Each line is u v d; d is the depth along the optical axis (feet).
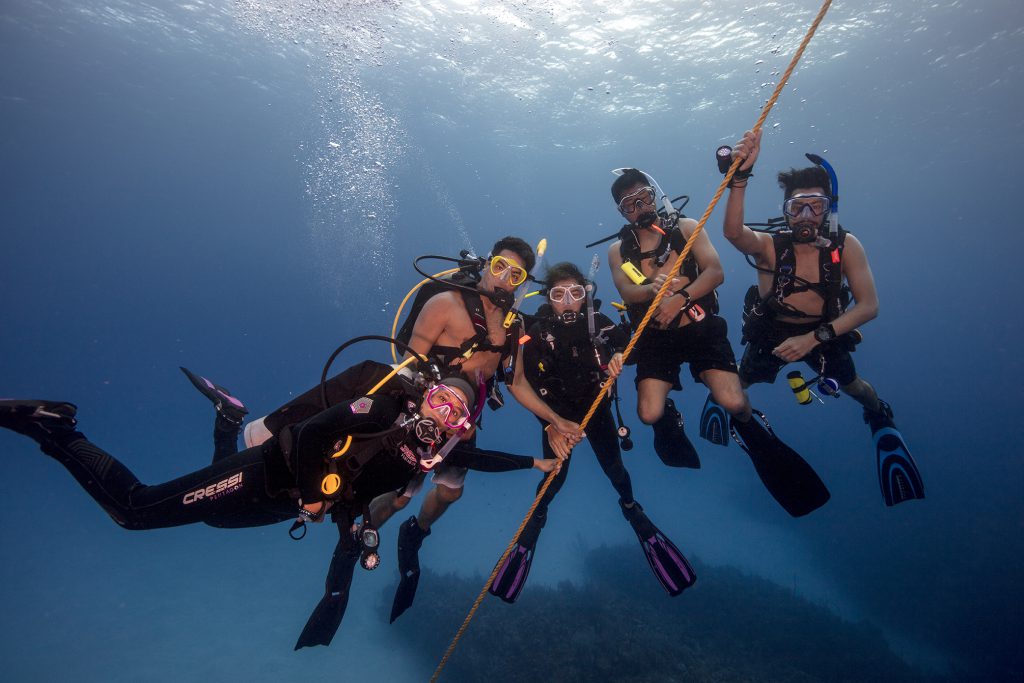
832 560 65.92
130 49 88.38
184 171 140.56
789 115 91.76
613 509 83.30
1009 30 71.10
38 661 46.50
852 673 41.27
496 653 39.40
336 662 44.68
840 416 129.59
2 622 51.88
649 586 50.90
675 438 18.07
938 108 90.63
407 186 124.47
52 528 77.77
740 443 16.99
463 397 9.86
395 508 14.98
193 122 111.86
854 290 15.51
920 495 16.66
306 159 120.88
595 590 47.67
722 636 44.55
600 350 14.67
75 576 61.82
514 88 85.56
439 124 97.60
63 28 83.87
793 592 58.65
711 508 84.53
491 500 86.48
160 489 10.48
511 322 12.90
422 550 67.10
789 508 16.37
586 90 84.94
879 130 98.48
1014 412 122.93
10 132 114.83
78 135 118.42
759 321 17.13
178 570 63.16
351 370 10.84
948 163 119.55
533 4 67.31
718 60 76.59
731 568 55.57
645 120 95.40
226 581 60.49
